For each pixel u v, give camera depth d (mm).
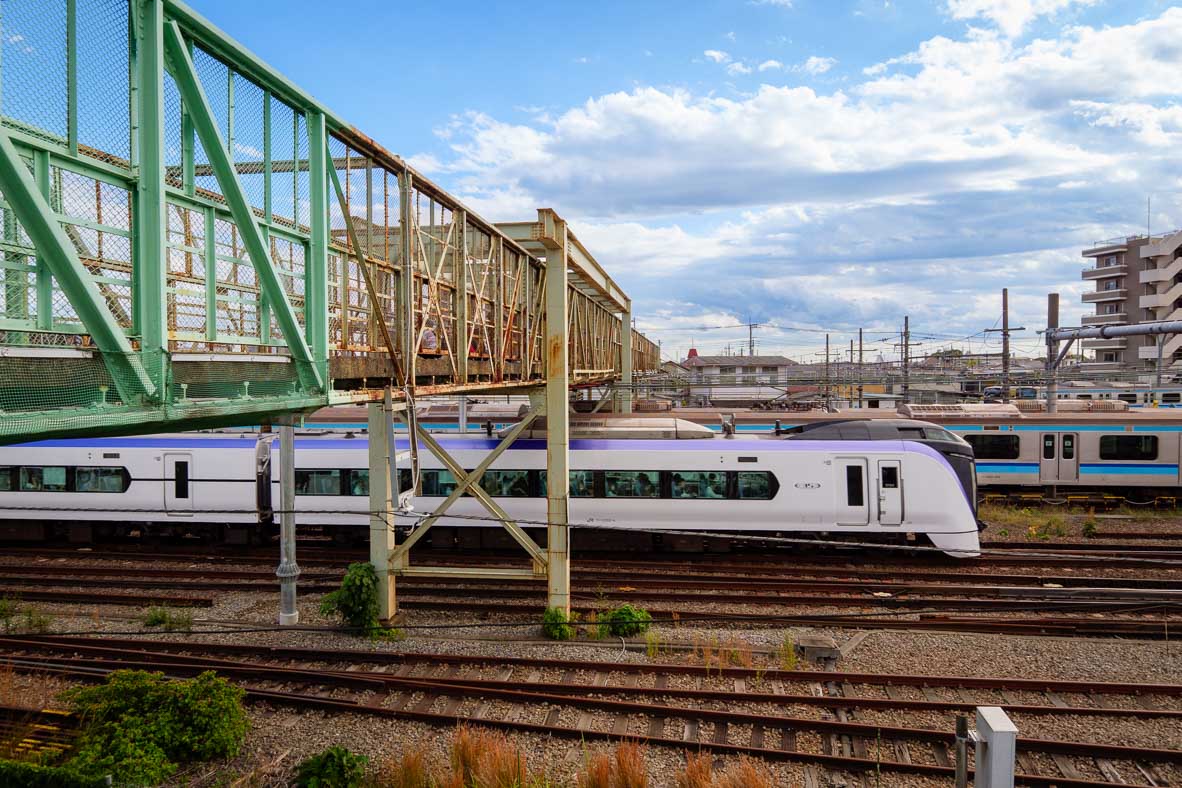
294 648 9875
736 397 48375
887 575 13383
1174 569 13508
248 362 5688
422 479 14844
